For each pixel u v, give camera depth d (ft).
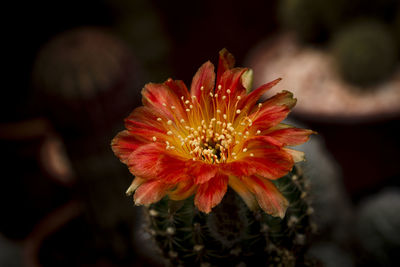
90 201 1.26
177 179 0.76
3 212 1.61
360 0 1.68
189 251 0.83
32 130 1.61
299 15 1.76
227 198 0.80
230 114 0.82
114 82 1.17
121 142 0.80
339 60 1.62
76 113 1.17
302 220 0.85
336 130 1.55
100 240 1.28
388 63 1.60
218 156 0.83
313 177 1.18
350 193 1.52
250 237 0.82
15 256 1.41
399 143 1.53
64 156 1.53
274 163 0.77
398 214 1.18
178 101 0.83
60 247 1.29
